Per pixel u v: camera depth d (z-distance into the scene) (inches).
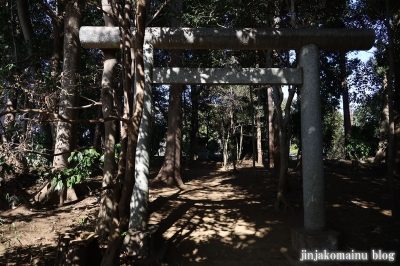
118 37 209.5
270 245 216.4
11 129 244.8
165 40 216.7
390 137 256.8
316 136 205.0
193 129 845.8
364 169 498.0
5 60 310.7
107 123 208.4
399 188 359.9
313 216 203.2
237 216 277.0
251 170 655.1
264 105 844.6
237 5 310.5
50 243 203.2
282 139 301.6
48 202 276.1
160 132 947.3
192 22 334.6
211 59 444.5
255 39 213.0
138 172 214.2
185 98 855.1
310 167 204.7
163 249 204.5
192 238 228.5
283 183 293.9
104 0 222.8
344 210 272.4
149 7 354.9
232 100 773.3
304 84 210.1
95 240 157.5
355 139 598.5
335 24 328.2
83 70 409.1
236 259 197.9
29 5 410.0
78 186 317.1
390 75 262.1
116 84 430.0
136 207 210.7
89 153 174.9
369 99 459.5
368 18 355.3
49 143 372.8
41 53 374.3
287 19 366.3
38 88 217.0
